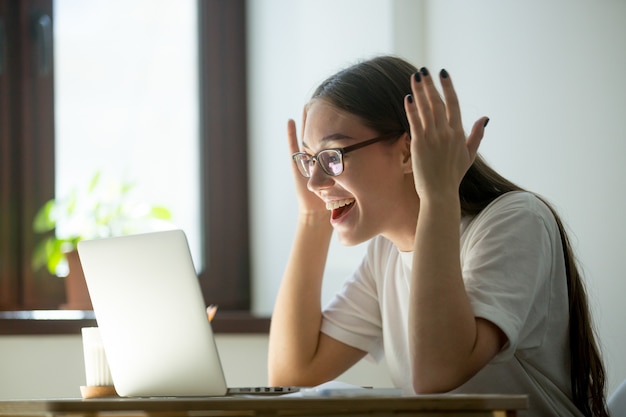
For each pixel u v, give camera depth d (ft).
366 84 6.08
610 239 7.67
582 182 8.00
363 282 7.09
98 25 10.99
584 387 5.97
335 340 6.98
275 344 6.98
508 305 5.27
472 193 6.07
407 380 6.43
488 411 4.00
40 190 10.82
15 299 10.70
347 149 6.00
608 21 7.70
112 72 10.99
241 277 10.91
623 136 7.49
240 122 10.99
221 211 10.95
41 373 9.46
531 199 5.87
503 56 8.95
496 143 9.20
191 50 11.04
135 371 5.47
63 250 10.46
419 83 5.30
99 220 10.64
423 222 5.26
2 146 10.79
